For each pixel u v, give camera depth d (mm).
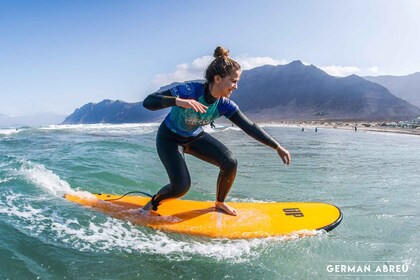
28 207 4566
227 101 4160
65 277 2947
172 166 4219
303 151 13703
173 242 3816
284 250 3699
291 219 4391
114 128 36125
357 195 6242
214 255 3543
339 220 4375
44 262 3145
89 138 18219
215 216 4449
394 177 8000
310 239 3975
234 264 3361
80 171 7184
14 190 5305
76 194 5262
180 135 4215
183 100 3484
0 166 6957
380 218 4855
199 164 9492
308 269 3305
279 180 7516
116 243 3689
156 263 3312
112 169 7707
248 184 7062
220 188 4512
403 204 5629
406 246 3867
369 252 3697
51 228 3926
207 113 4039
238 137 22266
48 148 11688
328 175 8180
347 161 10703
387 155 12500
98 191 5852
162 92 3898
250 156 11789
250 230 4109
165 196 4391
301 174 8289
